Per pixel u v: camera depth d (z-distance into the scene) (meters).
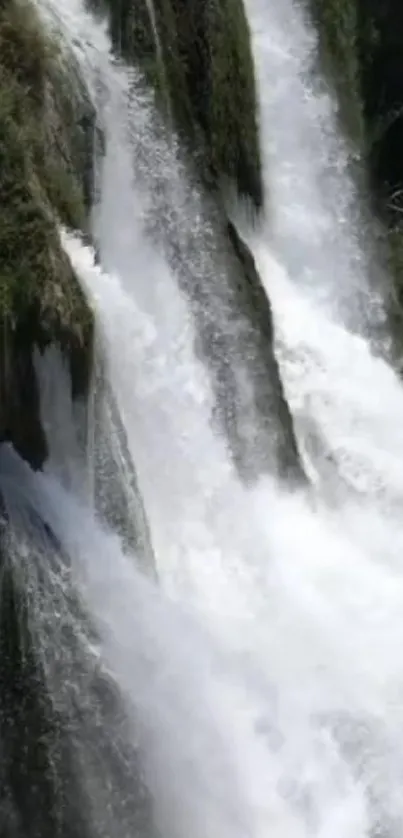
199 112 17.08
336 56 21.20
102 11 15.09
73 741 11.39
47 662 11.23
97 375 12.07
